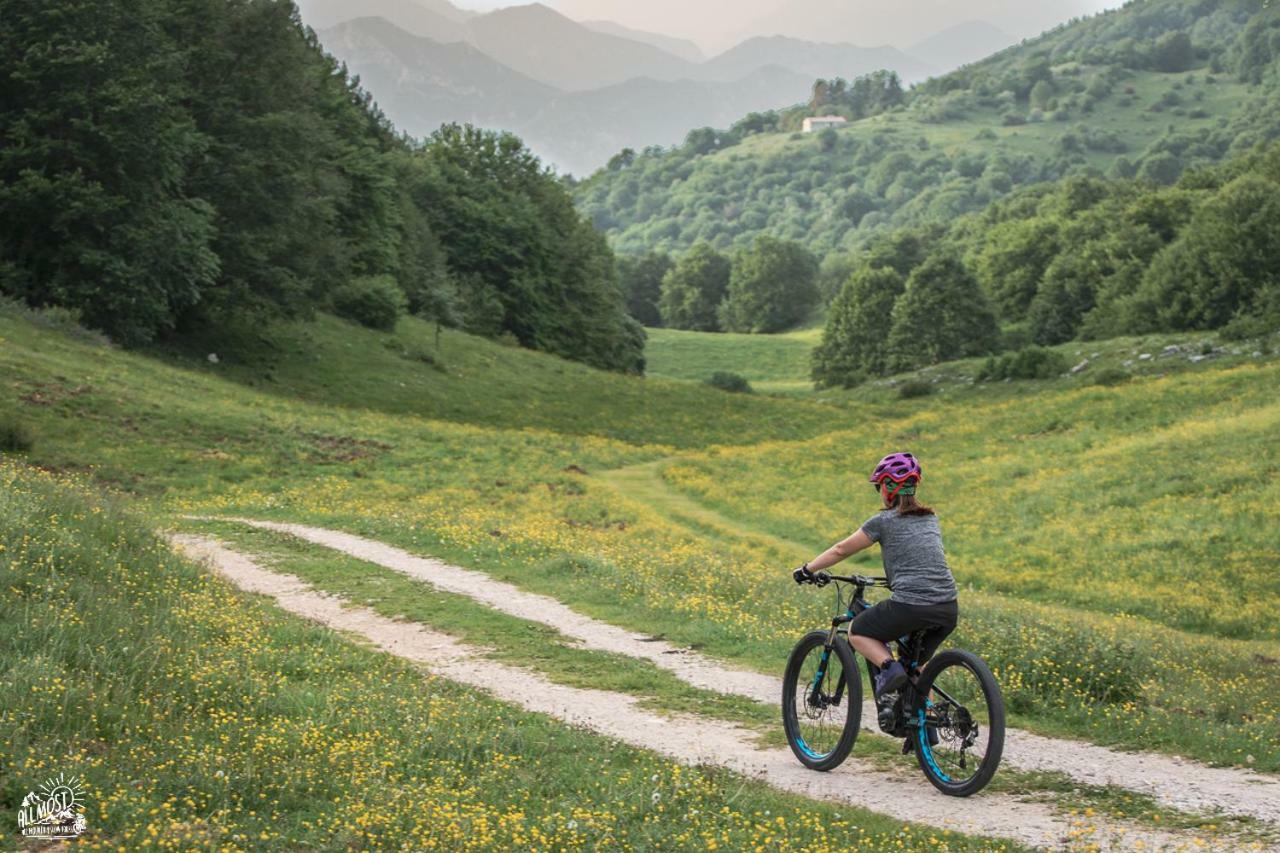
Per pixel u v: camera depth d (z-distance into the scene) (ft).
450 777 22.31
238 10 162.61
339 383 173.47
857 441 172.86
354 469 110.42
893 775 24.06
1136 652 37.83
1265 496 100.32
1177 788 23.07
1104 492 112.47
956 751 22.48
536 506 99.60
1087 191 485.56
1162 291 312.91
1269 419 127.65
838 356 381.40
